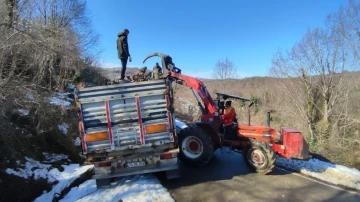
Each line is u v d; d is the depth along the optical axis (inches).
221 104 339.9
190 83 320.5
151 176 287.4
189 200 235.1
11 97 330.6
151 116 257.1
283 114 858.1
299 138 288.8
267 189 254.2
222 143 324.8
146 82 255.6
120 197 235.3
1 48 334.0
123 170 254.8
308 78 826.2
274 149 301.3
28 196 279.3
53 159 364.5
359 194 238.8
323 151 472.4
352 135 641.0
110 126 252.4
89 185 297.1
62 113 422.6
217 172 303.1
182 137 303.0
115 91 252.8
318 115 804.0
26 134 365.1
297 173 297.0
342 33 791.1
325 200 228.4
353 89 764.6
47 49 386.3
